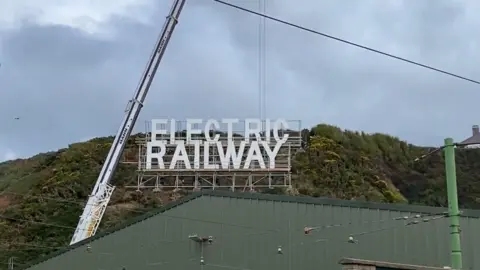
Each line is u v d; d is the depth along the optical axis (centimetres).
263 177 8275
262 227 3641
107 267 4050
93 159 9756
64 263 4194
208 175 8156
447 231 3328
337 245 3453
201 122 8256
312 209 3556
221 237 3741
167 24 7669
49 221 8138
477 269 3300
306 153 9638
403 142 11781
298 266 3500
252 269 3609
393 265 2323
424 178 10869
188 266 3788
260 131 8319
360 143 10962
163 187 8406
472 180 10862
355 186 9275
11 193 9438
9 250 7438
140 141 8681
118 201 8212
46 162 10569
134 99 7269
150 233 3969
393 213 3412
